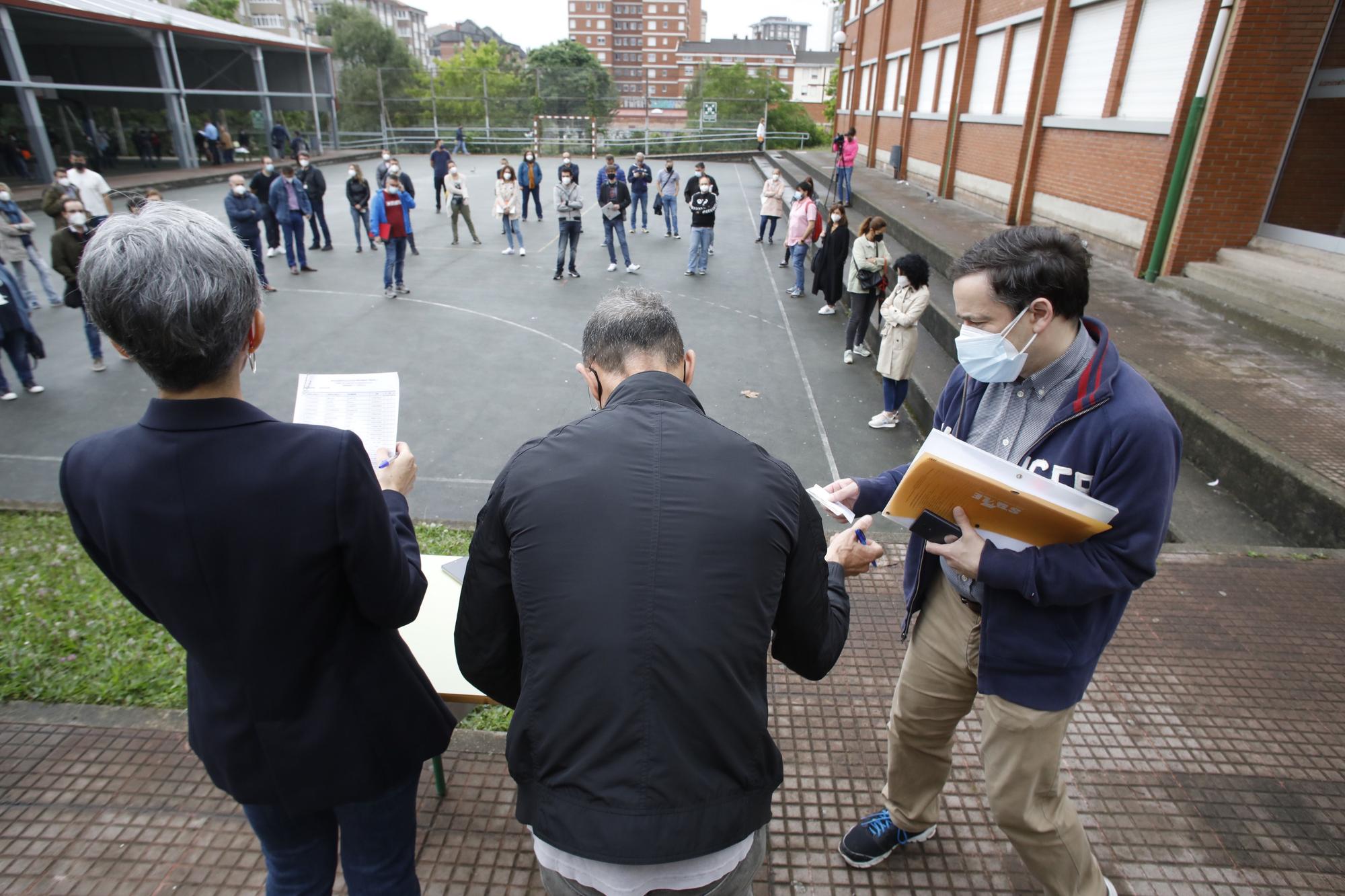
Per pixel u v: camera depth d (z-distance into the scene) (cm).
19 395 724
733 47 11338
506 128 3578
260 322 137
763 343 935
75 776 260
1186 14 902
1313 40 783
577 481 123
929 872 221
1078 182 1133
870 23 2588
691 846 116
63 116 2483
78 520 133
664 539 119
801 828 235
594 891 124
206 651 135
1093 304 819
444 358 843
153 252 116
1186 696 284
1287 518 442
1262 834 229
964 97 1617
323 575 133
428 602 262
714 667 117
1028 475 145
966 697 191
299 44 3064
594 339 151
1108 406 149
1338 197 757
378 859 167
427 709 163
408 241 1365
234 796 146
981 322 157
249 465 126
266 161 1302
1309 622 326
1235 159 834
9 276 688
